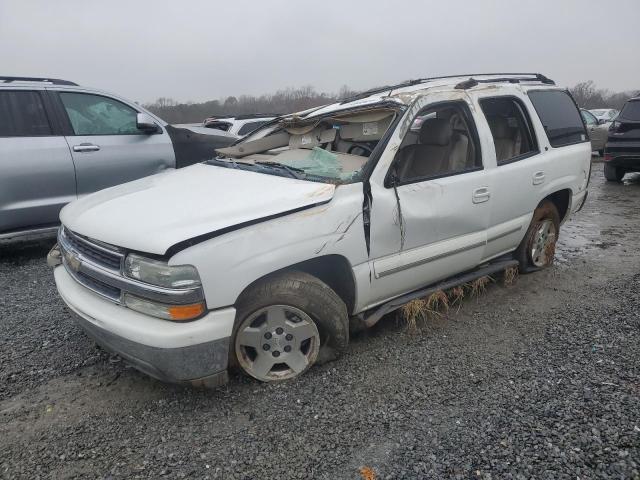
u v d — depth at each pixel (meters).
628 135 9.73
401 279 3.37
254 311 2.80
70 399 2.86
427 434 2.50
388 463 2.31
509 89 4.23
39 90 5.42
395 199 3.19
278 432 2.54
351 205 2.99
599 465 2.24
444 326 3.73
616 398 2.73
